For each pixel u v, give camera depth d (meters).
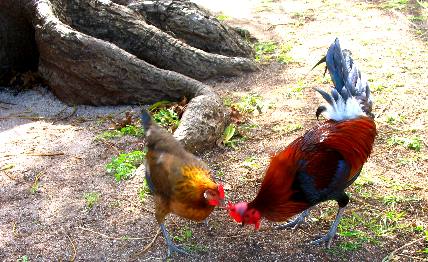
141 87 3.20
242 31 3.93
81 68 3.19
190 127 2.85
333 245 2.41
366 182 2.66
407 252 2.37
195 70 3.45
